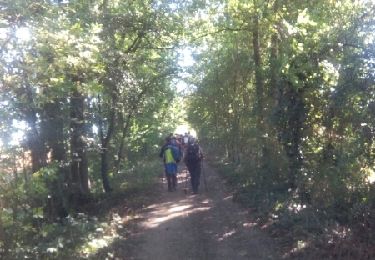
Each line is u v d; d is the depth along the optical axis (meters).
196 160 21.73
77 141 17.52
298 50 13.19
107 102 19.44
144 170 30.00
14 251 9.32
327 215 11.54
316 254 9.73
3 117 9.87
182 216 16.27
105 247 11.40
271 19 18.83
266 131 18.28
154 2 20.12
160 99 28.17
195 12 22.33
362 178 11.22
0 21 8.84
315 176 12.84
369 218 10.18
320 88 13.07
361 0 12.55
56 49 9.34
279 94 14.30
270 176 17.31
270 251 10.86
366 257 9.01
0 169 9.75
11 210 9.41
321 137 13.20
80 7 13.96
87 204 19.31
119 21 17.73
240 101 29.89
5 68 9.24
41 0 9.94
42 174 10.55
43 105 12.98
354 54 10.89
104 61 12.64
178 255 11.47
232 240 12.28
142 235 13.81
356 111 11.07
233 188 21.22
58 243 10.00
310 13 15.77
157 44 23.06
